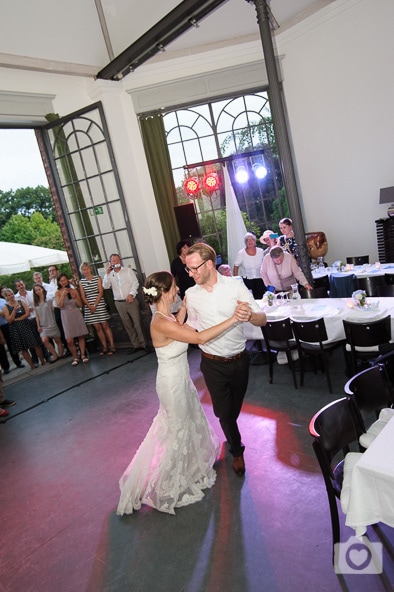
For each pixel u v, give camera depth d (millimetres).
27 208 17484
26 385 5906
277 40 6637
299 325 3566
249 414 3537
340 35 6027
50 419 4496
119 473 3131
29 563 2381
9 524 2795
